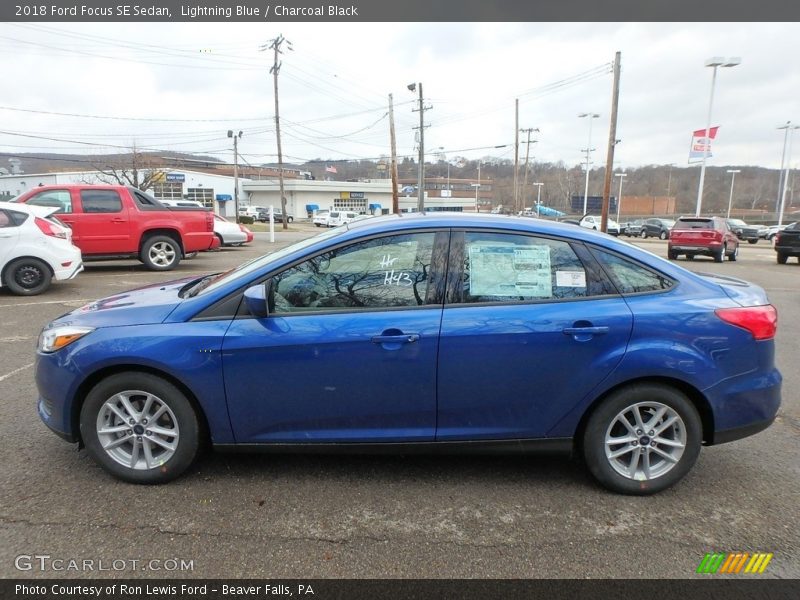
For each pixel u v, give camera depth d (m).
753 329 3.04
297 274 3.06
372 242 3.09
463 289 3.05
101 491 3.03
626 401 3.02
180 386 3.03
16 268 8.41
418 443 3.08
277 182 74.44
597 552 2.59
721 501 3.06
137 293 3.63
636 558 2.56
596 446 3.07
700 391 3.00
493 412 3.05
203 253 16.98
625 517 2.89
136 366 3.01
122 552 2.53
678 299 3.07
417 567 2.47
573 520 2.85
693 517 2.90
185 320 3.02
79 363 2.99
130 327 3.03
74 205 10.77
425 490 3.12
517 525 2.80
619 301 3.04
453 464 3.43
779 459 3.58
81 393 3.09
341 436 3.07
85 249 10.91
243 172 91.12
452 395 3.00
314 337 2.94
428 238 3.11
